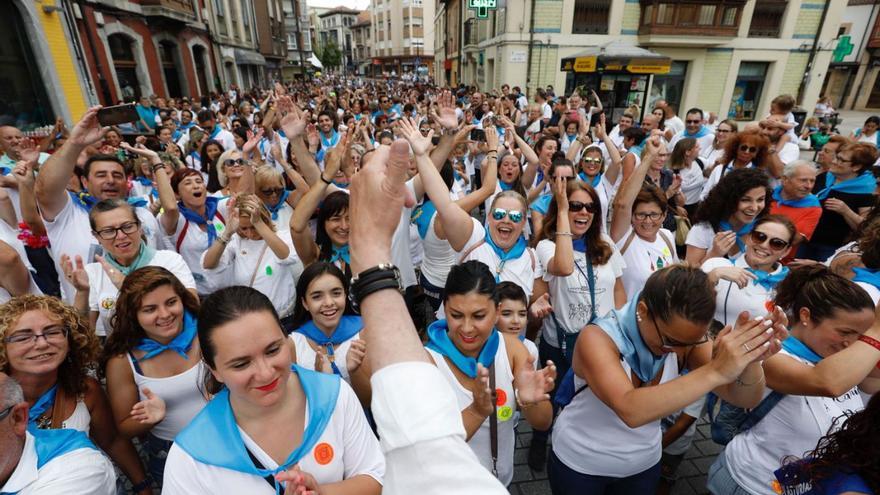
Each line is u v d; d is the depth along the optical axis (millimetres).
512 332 2693
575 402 2041
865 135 8484
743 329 1284
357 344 2273
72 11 11445
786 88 20422
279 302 3422
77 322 1978
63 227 3213
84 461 1636
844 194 4453
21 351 1787
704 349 1799
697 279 1532
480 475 554
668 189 5031
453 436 581
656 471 2088
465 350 2033
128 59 15523
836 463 1385
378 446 1652
